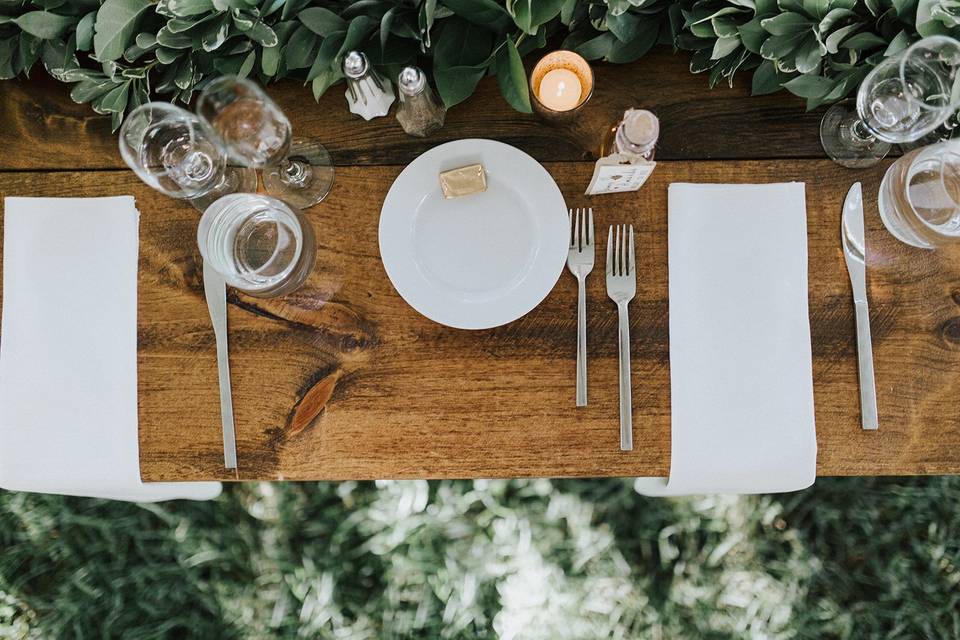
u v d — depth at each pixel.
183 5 0.78
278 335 0.92
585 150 0.94
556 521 1.61
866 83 0.83
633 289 0.91
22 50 0.90
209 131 0.80
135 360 0.92
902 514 1.59
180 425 0.92
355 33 0.83
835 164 0.93
